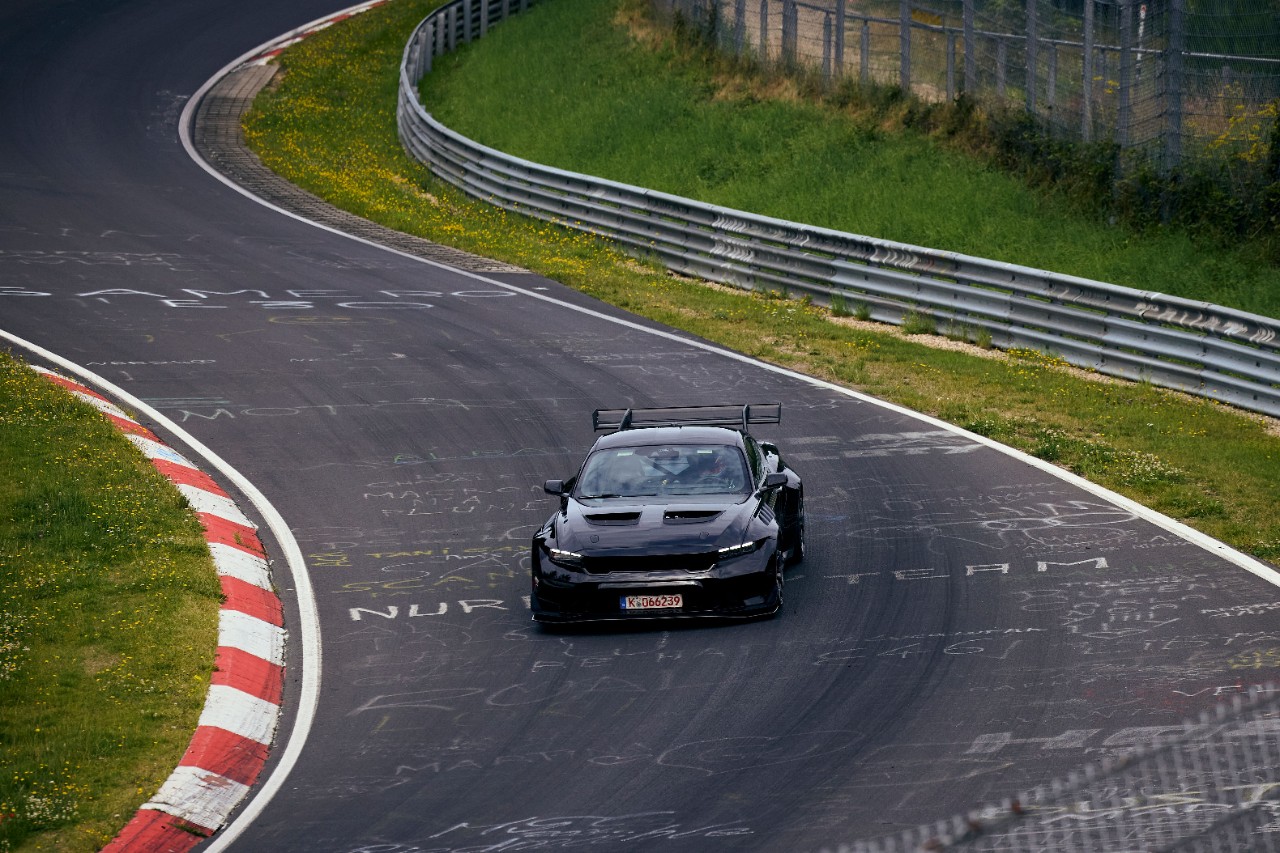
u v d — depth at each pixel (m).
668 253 99.31
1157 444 58.25
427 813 30.19
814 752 32.00
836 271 87.19
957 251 93.88
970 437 60.56
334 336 78.12
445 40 169.50
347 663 40.03
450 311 84.62
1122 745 31.27
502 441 61.00
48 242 97.38
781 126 123.00
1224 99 90.38
